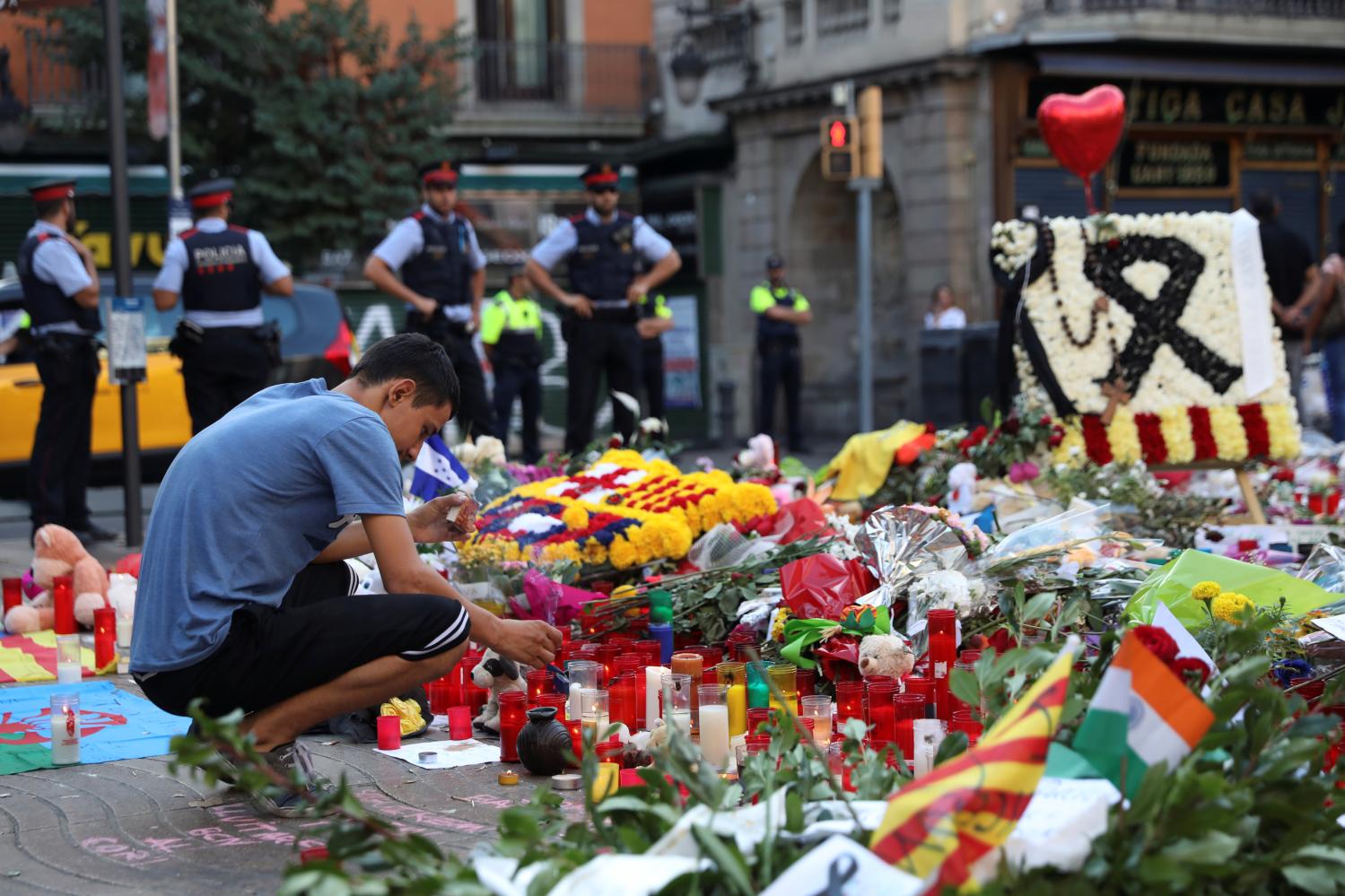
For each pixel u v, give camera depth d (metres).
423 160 21.33
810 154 22.47
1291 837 3.08
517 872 3.00
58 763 5.05
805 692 5.36
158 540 4.34
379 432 4.40
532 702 5.38
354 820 3.31
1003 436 8.53
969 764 2.94
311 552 4.45
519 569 6.35
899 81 20.59
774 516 7.16
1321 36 21.30
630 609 6.16
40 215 10.20
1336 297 13.46
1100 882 2.91
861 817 3.16
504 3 25.05
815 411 23.36
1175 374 8.71
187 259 10.05
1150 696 3.06
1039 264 8.72
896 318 22.44
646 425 9.13
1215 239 8.75
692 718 5.05
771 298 18.92
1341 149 23.06
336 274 21.92
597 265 11.25
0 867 4.03
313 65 21.03
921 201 20.67
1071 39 19.67
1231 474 10.00
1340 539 7.45
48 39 20.58
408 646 4.39
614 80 25.56
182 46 20.34
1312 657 5.03
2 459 12.79
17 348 12.91
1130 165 21.28
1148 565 6.06
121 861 4.04
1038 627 5.29
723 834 2.94
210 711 4.38
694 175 24.17
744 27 23.38
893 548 5.96
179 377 13.48
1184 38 20.23
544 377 23.62
